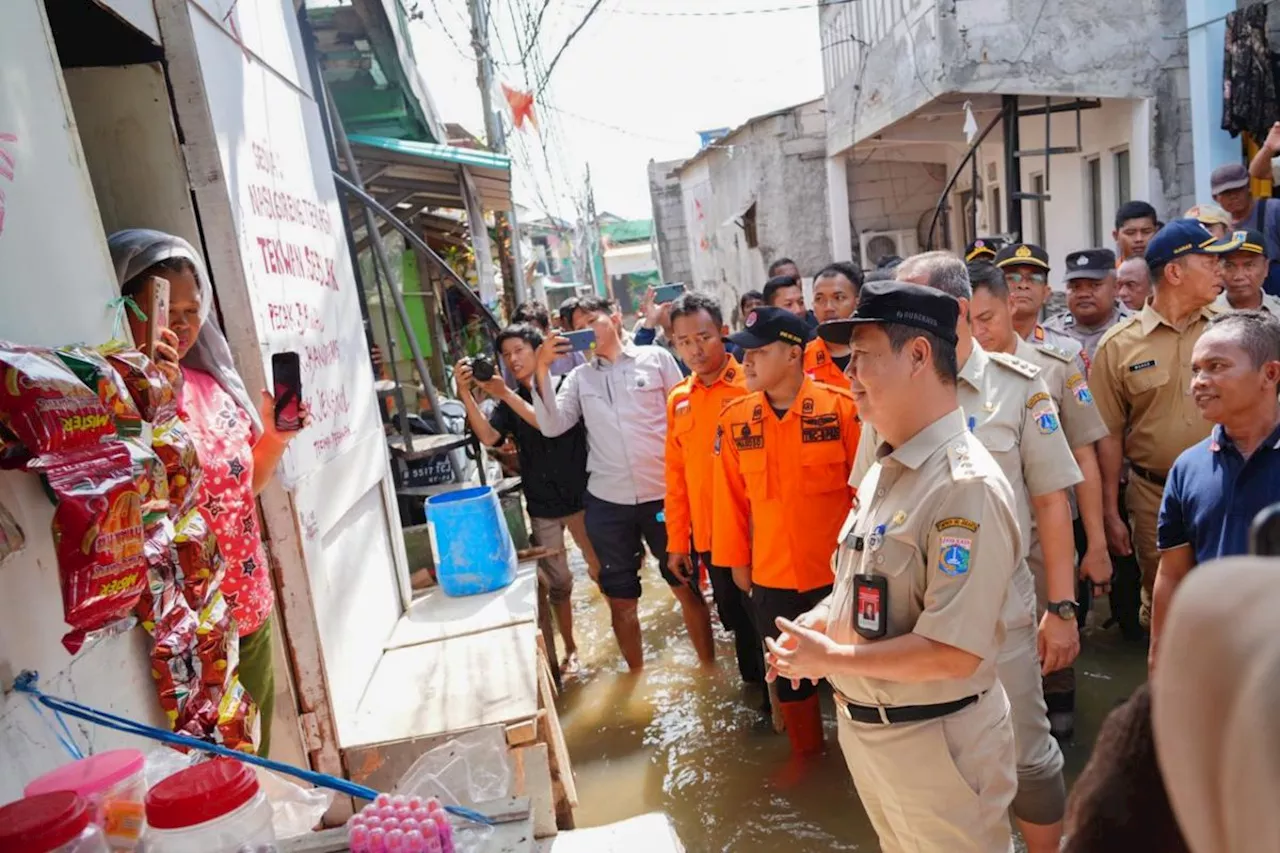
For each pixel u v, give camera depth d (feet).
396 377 19.44
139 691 6.28
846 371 6.84
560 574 16.15
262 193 10.00
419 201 32.78
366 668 11.02
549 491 16.01
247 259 9.11
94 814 4.53
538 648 11.48
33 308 5.44
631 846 8.17
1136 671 12.75
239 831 4.96
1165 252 11.62
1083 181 31.68
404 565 13.67
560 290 108.47
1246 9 24.39
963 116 36.76
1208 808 2.04
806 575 10.96
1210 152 26.63
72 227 6.06
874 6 35.12
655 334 30.22
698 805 11.05
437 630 12.41
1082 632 14.39
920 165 45.85
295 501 9.22
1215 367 7.54
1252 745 1.87
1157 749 2.25
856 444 10.65
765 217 50.03
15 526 4.85
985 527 6.18
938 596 6.24
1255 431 7.61
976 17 27.43
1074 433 10.43
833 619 7.22
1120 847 2.72
